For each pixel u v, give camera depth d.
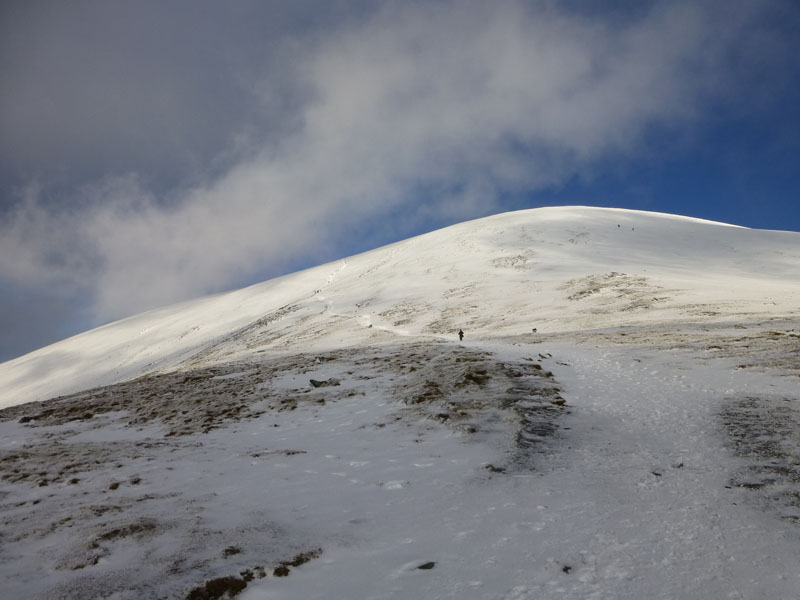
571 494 7.71
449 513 7.14
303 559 5.84
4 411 20.86
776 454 9.12
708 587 5.06
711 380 15.39
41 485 9.05
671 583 5.15
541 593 4.99
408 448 10.81
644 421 11.92
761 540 6.06
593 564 5.56
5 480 9.59
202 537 6.36
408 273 83.94
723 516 6.77
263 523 6.86
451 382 16.41
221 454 11.12
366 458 10.28
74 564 5.68
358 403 15.82
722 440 10.17
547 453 9.88
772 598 4.85
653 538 6.18
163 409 17.42
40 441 13.81
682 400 13.48
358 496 8.02
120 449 11.88
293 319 77.56
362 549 6.09
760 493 7.51
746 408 12.23
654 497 7.53
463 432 11.43
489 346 25.45
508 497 7.68
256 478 9.17
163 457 10.95
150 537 6.39
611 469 8.90
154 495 8.24
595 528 6.50
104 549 6.05
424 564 5.62
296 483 8.80
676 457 9.41
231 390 19.91
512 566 5.55
